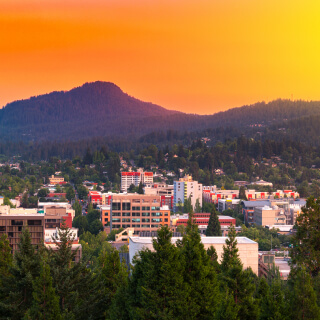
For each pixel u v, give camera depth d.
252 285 152.25
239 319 140.88
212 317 147.88
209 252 189.50
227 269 180.38
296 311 139.50
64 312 158.50
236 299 151.75
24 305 166.88
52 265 176.25
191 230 179.12
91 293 177.12
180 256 156.38
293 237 169.75
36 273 172.25
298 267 166.12
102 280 184.00
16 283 166.38
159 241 155.50
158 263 152.62
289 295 146.38
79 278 175.12
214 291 151.50
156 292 149.75
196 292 149.62
